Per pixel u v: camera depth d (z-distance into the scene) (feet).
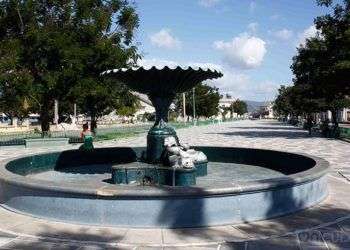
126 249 19.83
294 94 154.61
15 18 87.56
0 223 24.04
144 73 32.27
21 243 20.81
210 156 47.60
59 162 43.34
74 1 89.40
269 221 23.82
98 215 23.13
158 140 34.50
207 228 22.61
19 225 23.62
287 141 97.81
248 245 20.10
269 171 40.19
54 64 87.35
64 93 88.89
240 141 98.99
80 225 23.41
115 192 22.53
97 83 89.51
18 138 104.17
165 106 35.29
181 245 20.21
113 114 344.49
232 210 23.22
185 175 29.32
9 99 87.81
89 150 45.83
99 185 23.76
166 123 35.55
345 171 44.27
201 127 203.92
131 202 22.70
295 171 38.01
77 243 20.71
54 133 126.00
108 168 43.37
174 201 22.54
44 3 88.79
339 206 27.12
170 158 31.04
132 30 94.53
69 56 83.56
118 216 22.86
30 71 88.43
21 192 25.95
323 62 101.14
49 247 20.21
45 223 23.90
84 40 90.02
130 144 92.94
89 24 87.97
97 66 89.45
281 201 24.70
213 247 19.89
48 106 94.79
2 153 76.07
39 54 86.63
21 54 85.15
